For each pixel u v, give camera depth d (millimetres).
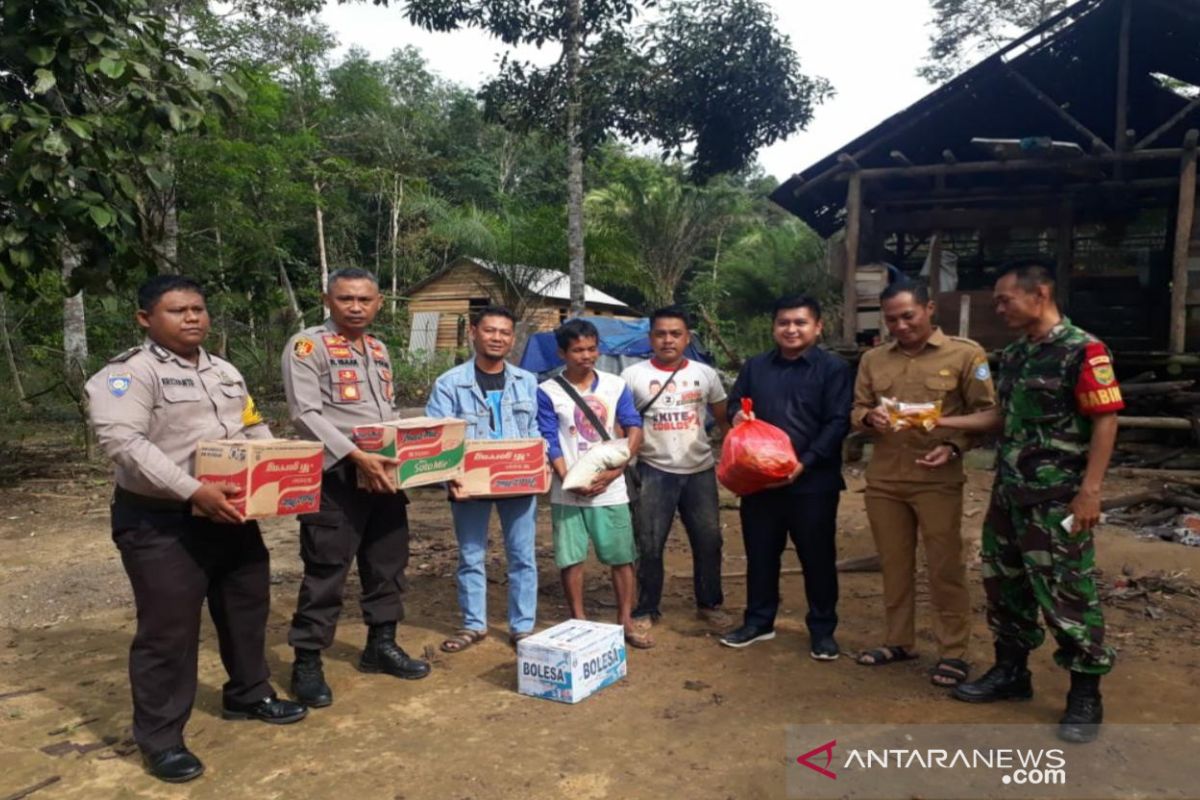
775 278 26328
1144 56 11461
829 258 11852
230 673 3572
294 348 3756
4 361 16906
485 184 34656
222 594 3484
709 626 4801
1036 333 3473
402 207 27859
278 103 16609
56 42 6891
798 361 4312
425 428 3836
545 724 3525
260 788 3043
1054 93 12023
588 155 13258
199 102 7543
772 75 12125
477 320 4332
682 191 26359
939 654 4012
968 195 13000
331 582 3762
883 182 13156
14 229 7070
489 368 4379
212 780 3109
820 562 4246
